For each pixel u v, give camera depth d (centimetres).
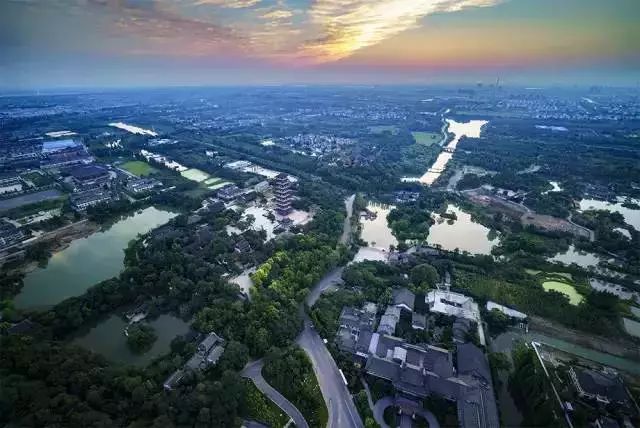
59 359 13562
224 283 18775
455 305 18100
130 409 12362
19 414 11538
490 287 19650
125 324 17262
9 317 16338
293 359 14175
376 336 15750
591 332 16762
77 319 16512
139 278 19412
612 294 18100
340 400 13238
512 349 15862
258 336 15075
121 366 14112
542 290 19325
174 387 13300
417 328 16575
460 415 12269
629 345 16012
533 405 12625
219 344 15238
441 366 14075
